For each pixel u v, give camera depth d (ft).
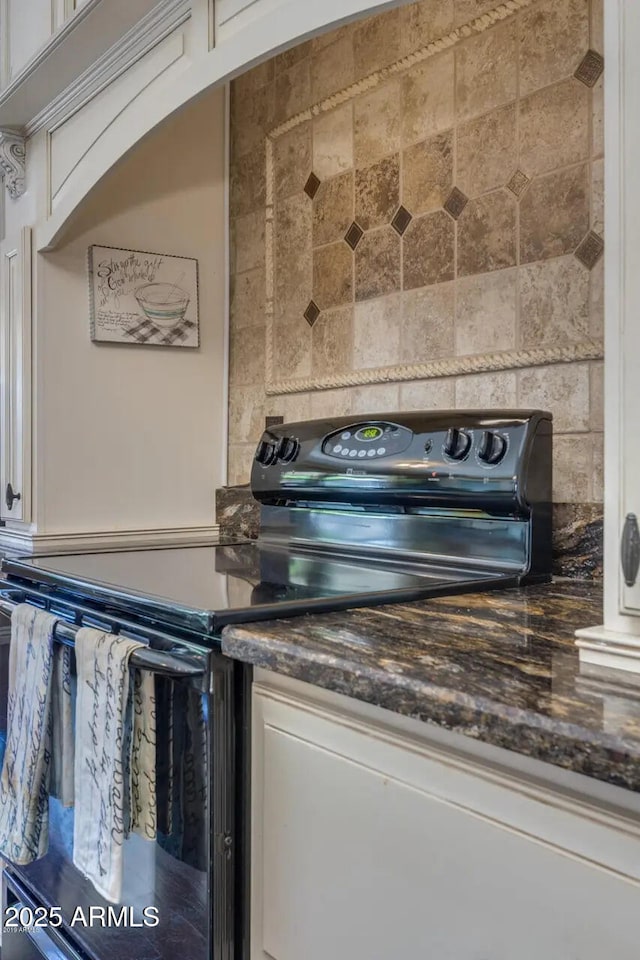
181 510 7.09
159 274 6.91
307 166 6.41
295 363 6.56
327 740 2.85
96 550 5.86
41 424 6.38
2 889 5.36
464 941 2.39
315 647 2.79
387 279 5.69
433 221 5.34
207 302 7.21
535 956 2.19
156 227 6.91
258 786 3.17
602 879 2.04
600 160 4.36
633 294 2.49
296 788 2.98
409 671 2.47
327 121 6.21
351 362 6.02
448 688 2.31
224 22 4.42
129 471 6.81
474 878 2.36
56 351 6.44
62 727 4.13
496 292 4.93
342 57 6.04
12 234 6.78
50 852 4.54
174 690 3.38
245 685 3.23
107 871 3.49
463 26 5.10
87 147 5.81
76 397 6.54
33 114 6.35
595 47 4.38
